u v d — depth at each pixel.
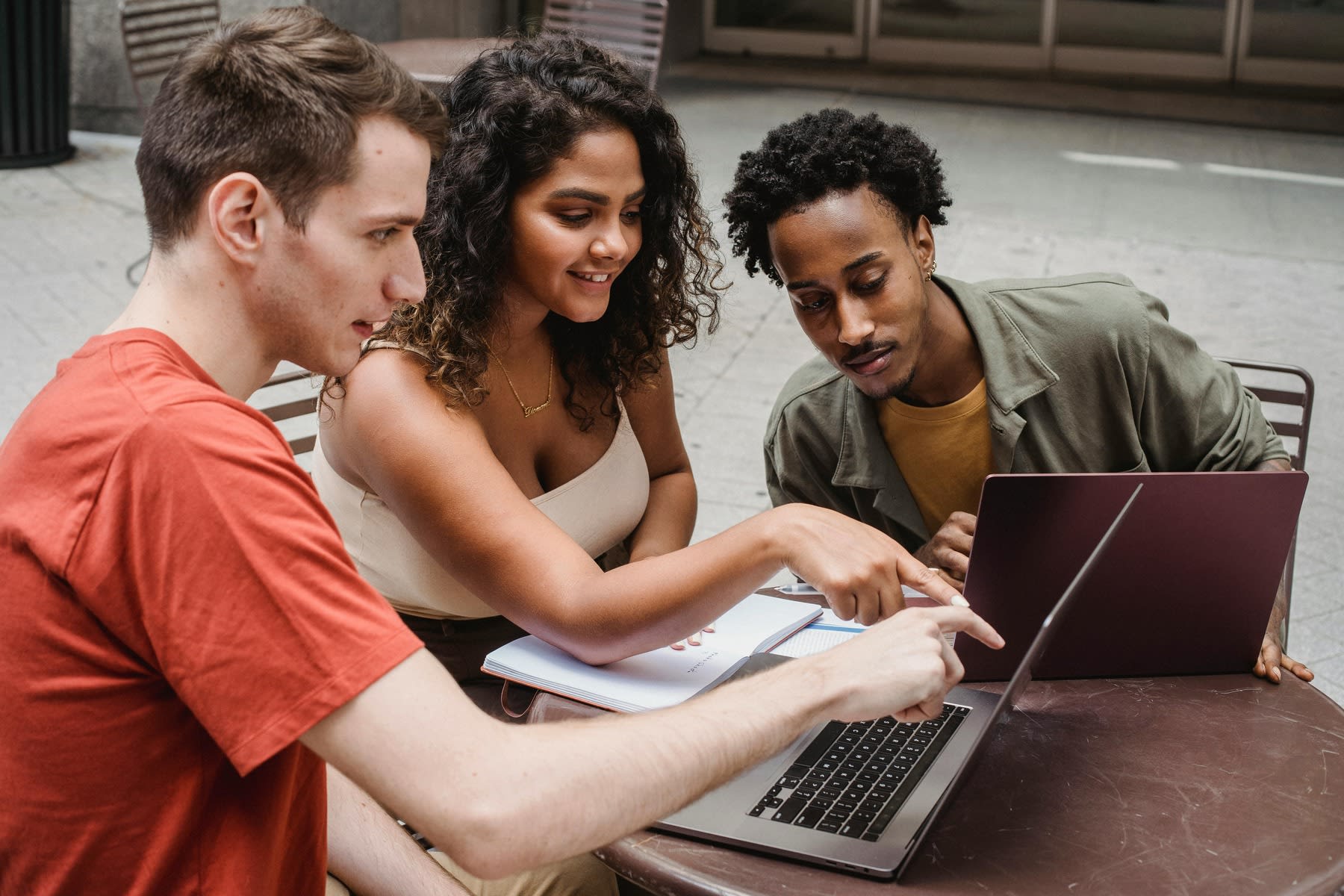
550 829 1.03
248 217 1.07
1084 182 7.29
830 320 1.77
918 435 1.98
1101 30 10.38
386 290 1.15
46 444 1.02
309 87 1.05
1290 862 1.27
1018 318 1.92
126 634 1.02
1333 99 9.74
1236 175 7.56
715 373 4.73
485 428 1.82
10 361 4.55
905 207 1.77
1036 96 9.70
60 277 5.42
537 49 1.66
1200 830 1.32
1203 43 10.22
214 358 1.11
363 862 1.51
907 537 2.08
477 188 1.60
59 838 1.06
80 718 1.04
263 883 1.10
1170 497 1.51
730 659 1.62
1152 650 1.64
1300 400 2.29
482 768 1.02
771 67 10.55
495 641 1.90
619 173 1.64
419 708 1.02
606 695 1.52
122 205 6.48
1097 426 1.95
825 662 1.22
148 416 1.00
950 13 10.62
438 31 8.49
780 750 1.17
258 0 7.10
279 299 1.10
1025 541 1.51
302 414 2.20
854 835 1.29
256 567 1.00
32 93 6.93
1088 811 1.35
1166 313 2.03
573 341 1.88
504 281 1.71
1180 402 1.96
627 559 2.05
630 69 1.70
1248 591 1.60
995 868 1.26
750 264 1.94
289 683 1.00
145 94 7.63
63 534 1.00
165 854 1.07
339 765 1.03
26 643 1.03
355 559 1.86
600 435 1.94
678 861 1.28
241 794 1.08
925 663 1.21
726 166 7.19
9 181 6.81
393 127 1.09
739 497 3.82
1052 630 1.41
